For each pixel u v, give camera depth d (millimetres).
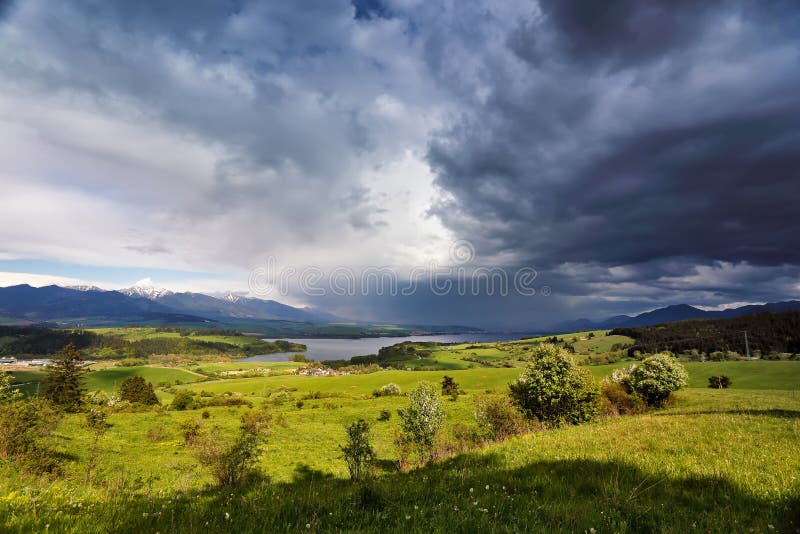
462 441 21484
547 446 12938
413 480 9375
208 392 119188
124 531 5438
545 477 8664
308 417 56969
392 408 61781
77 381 78250
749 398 38406
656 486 7871
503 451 12922
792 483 7480
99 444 31969
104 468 24359
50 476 16203
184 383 156125
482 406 23562
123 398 87500
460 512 6133
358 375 136875
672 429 14977
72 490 8703
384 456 24828
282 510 6570
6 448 18031
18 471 16234
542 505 6582
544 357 25438
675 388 36938
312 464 29047
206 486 14539
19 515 5812
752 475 8219
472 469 10375
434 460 14391
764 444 11430
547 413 24688
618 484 7832
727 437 12750
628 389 39438
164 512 6613
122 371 169125
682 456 10336
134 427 44500
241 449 16906
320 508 6629
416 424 20766
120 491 8820
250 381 145750
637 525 5633
